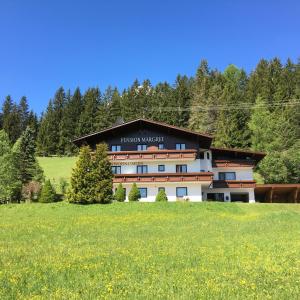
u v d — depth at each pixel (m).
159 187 55.50
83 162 46.44
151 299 11.44
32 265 16.39
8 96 147.50
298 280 13.64
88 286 12.99
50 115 131.25
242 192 59.28
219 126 96.62
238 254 18.50
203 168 59.97
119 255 18.39
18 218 35.94
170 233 26.73
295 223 31.06
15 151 60.53
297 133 88.25
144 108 124.56
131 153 56.78
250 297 11.56
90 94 138.00
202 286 12.83
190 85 138.88
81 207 41.62
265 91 109.94
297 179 75.19
